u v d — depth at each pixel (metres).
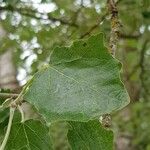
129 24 0.39
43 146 0.16
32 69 0.36
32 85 0.15
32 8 0.37
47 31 0.36
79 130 0.16
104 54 0.15
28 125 0.16
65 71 0.15
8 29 0.39
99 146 0.16
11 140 0.16
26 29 0.38
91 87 0.15
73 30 0.34
